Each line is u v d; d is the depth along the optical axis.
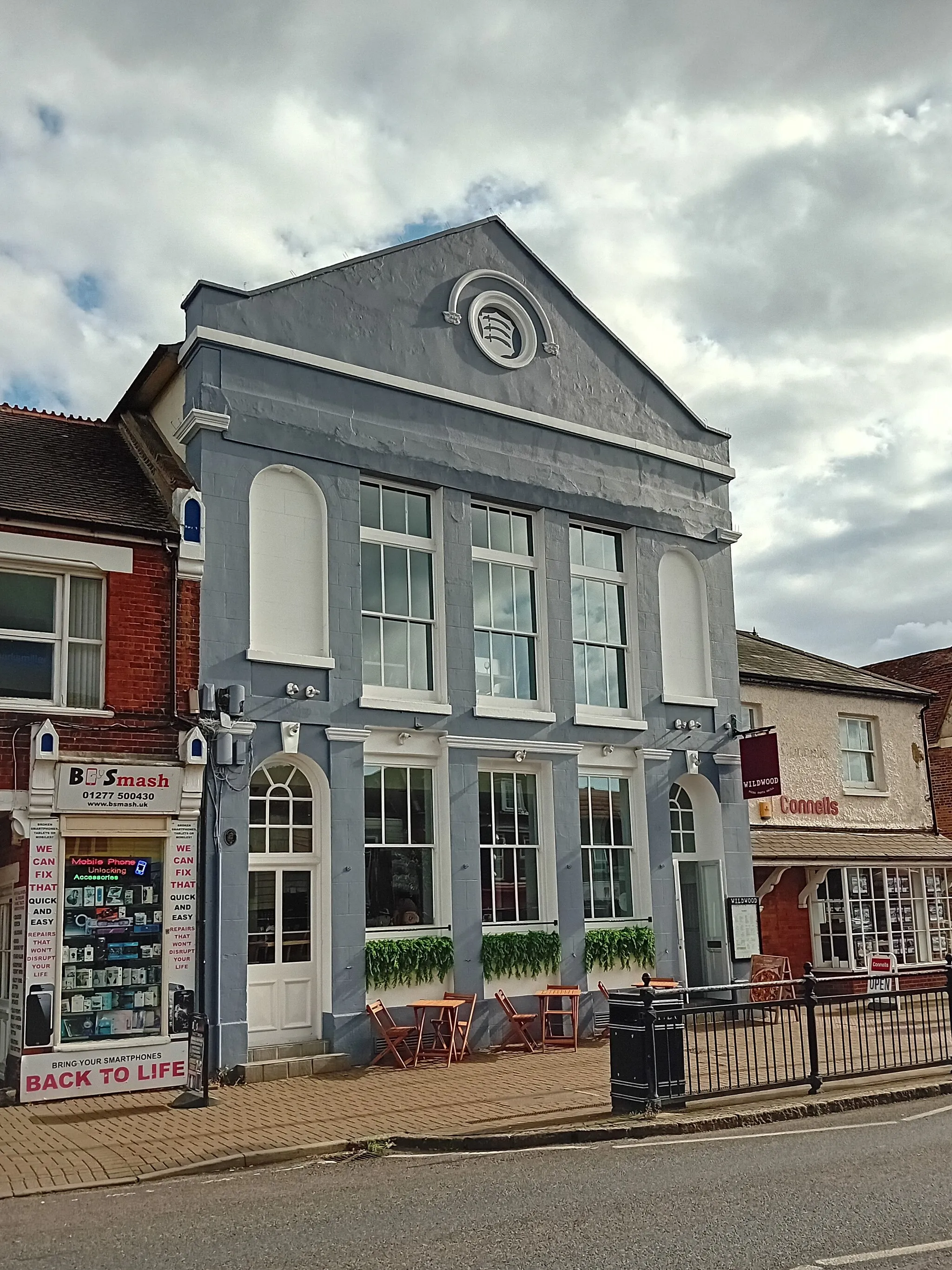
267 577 15.01
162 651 13.88
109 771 12.84
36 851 12.40
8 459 14.57
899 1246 6.44
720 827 18.98
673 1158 9.05
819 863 20.52
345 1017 14.31
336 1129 10.38
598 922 17.41
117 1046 12.40
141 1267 6.45
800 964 20.70
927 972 18.50
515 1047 15.52
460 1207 7.61
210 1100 11.98
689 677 19.44
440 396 17.00
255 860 14.26
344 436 15.92
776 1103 11.19
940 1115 10.92
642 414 19.69
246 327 15.42
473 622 16.73
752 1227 6.88
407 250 17.27
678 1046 11.09
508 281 18.36
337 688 15.15
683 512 19.77
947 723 27.17
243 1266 6.38
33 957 12.19
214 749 13.79
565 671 17.62
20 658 13.23
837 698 23.03
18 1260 6.71
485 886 16.39
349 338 16.33
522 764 17.14
